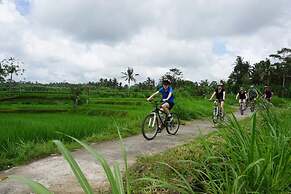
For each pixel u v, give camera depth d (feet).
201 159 16.94
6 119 58.44
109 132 39.11
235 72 301.02
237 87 221.46
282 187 12.19
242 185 10.96
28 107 136.87
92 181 19.15
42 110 119.24
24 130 37.04
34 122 48.57
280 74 293.23
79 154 26.86
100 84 371.97
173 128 40.34
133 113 71.97
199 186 15.21
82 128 39.47
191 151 20.08
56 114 93.20
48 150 27.30
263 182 11.69
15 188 17.94
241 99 71.61
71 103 173.06
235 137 14.03
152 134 36.24
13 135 34.14
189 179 15.60
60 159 25.20
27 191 17.48
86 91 227.61
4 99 180.96
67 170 21.86
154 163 18.66
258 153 12.44
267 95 71.51
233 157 12.75
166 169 17.44
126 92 247.09
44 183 18.92
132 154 27.43
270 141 14.16
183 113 61.21
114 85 370.12
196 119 63.05
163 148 30.50
